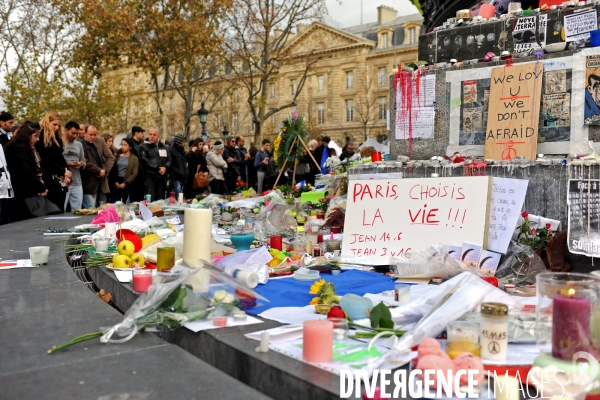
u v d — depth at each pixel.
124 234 4.87
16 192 8.38
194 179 13.34
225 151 15.06
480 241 4.19
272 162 13.83
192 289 2.83
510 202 4.25
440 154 5.24
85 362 2.28
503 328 2.27
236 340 2.53
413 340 2.31
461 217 4.32
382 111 54.00
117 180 11.59
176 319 2.75
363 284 3.87
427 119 5.31
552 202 4.25
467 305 2.60
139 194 11.84
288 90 58.97
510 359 2.30
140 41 25.11
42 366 2.24
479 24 5.33
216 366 2.53
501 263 4.21
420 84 5.34
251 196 10.20
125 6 24.69
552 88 4.51
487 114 4.91
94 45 25.30
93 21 24.14
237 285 3.00
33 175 8.35
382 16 58.47
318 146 13.49
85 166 10.32
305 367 2.18
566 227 4.16
